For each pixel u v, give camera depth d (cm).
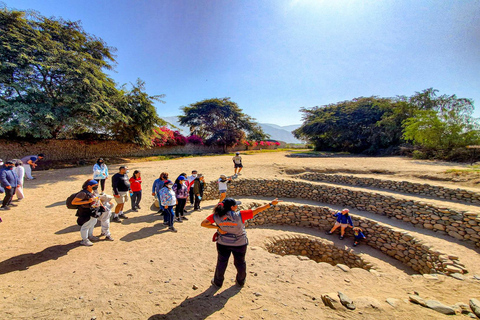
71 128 1702
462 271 534
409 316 274
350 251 803
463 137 1716
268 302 308
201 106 3356
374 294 354
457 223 732
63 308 279
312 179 1348
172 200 608
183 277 374
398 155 2412
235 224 321
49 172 1367
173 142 2923
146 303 297
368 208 991
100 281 347
